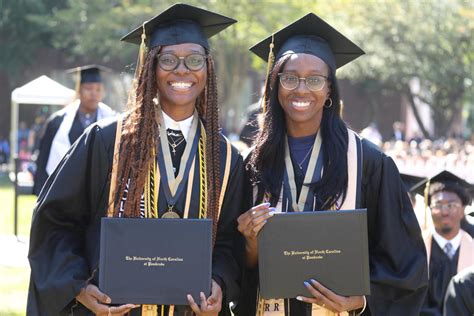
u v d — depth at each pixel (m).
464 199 7.16
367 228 4.62
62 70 40.53
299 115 4.65
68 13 32.81
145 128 4.53
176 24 4.66
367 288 4.44
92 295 4.32
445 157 15.98
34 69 40.12
